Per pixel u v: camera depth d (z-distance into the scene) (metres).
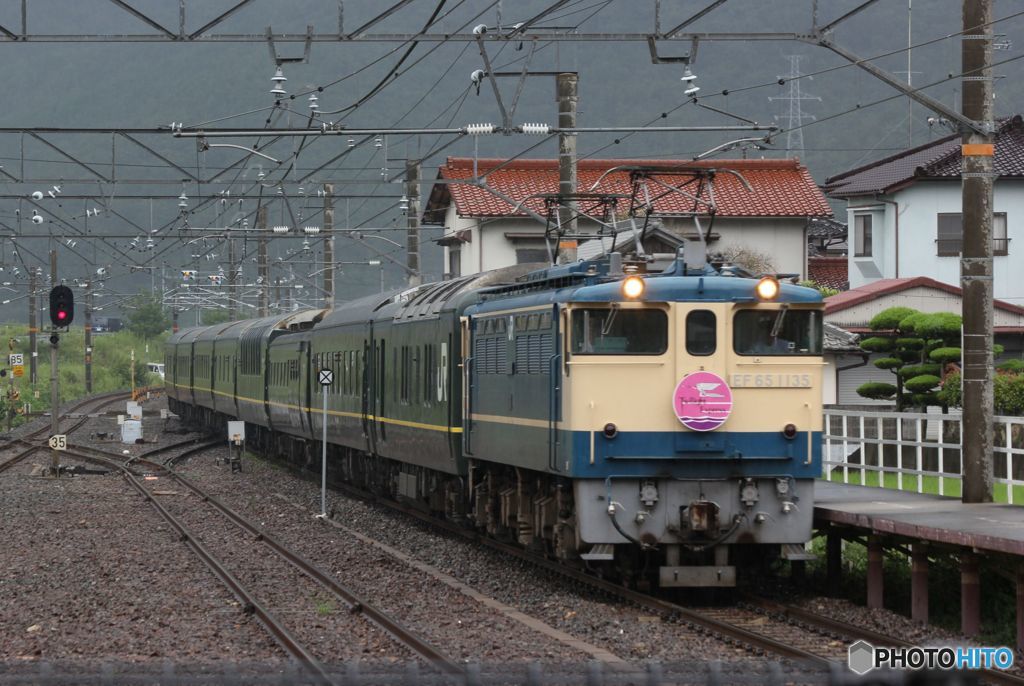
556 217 53.16
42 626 30.50
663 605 32.22
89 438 108.75
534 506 39.53
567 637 28.86
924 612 31.50
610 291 33.50
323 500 55.66
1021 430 46.03
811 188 106.38
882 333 73.44
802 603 34.31
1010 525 30.16
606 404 33.38
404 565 41.19
